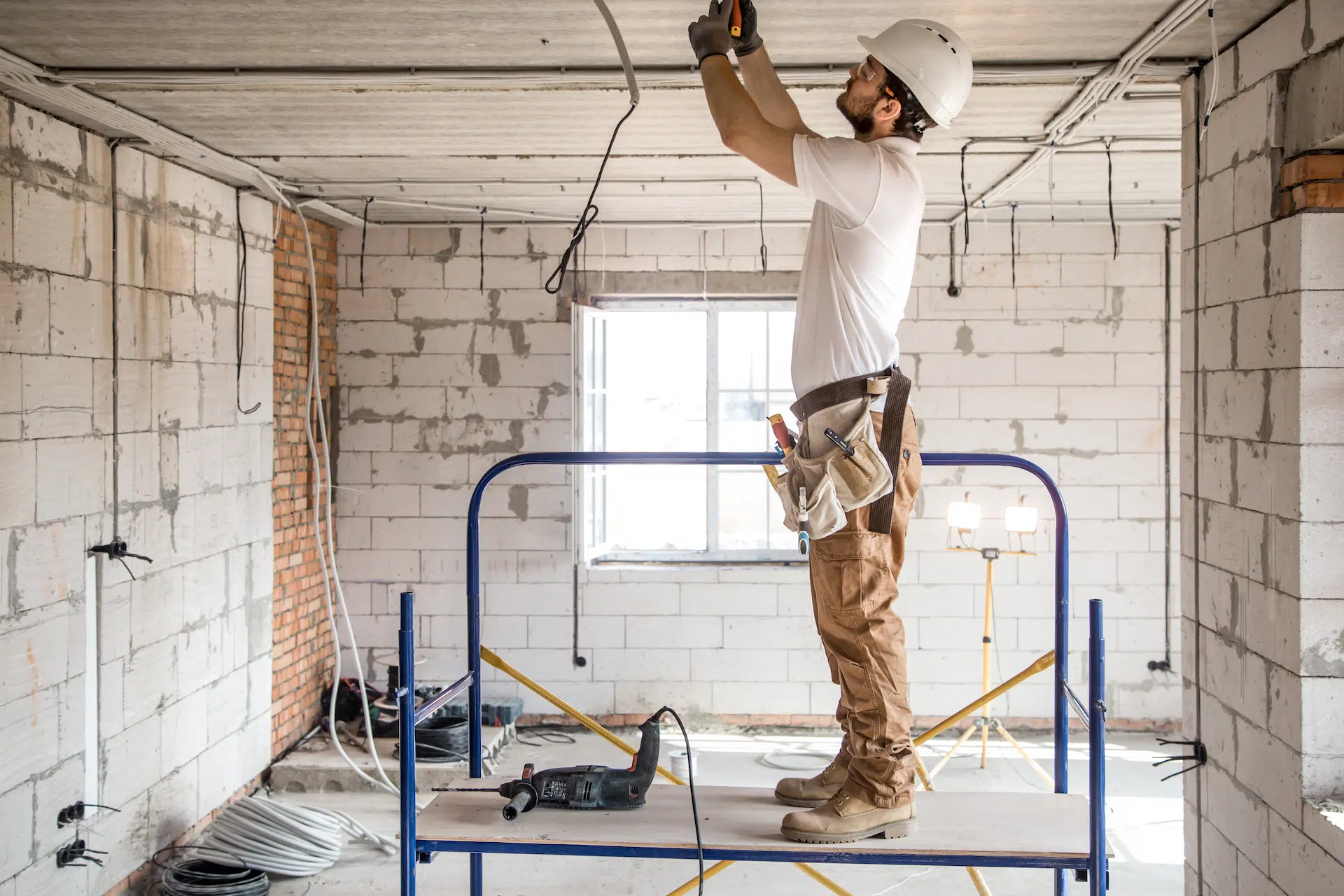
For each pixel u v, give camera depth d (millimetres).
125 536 4234
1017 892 4395
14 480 3570
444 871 4637
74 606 3902
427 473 6613
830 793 2600
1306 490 2965
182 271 4691
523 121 4141
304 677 6164
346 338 6617
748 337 6727
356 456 6621
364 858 4773
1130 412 6461
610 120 4137
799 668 6516
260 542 5500
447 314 6598
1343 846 2744
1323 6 2809
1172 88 3756
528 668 6590
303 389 6145
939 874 4586
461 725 5875
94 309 4035
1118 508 6465
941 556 6496
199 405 4844
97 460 4043
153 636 4445
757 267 6539
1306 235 2939
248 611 5359
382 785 5414
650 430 9938
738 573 6520
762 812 2588
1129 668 6469
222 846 4520
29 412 3650
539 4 2922
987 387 6508
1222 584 3463
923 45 2227
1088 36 3211
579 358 6199
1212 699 3545
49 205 3764
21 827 3609
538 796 2625
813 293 2295
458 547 6594
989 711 6480
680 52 3328
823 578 2328
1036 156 4633
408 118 4074
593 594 6566
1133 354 6461
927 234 6512
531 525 6590
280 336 5840
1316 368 2953
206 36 3170
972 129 4238
